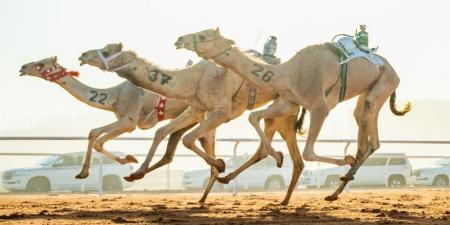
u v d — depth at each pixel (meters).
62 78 17.78
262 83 14.62
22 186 26.64
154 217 12.79
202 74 15.45
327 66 14.83
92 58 15.16
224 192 24.45
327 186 29.27
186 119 15.62
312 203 16.30
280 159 14.72
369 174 29.69
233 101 15.70
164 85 15.20
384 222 11.64
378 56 16.06
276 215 13.06
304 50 14.95
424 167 31.23
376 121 16.06
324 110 14.60
